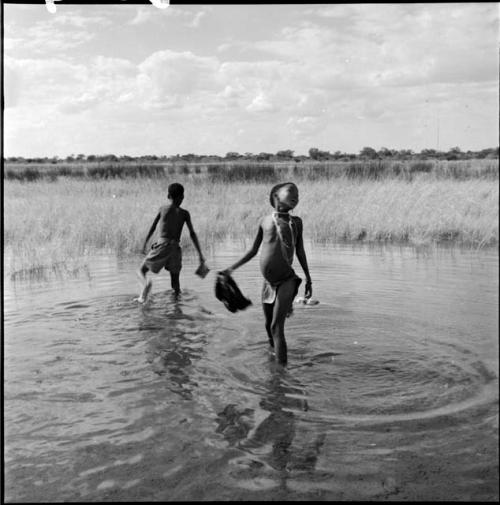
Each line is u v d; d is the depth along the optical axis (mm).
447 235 11836
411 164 22812
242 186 21312
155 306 6598
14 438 3400
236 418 3617
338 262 9320
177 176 24750
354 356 4762
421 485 2787
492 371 4328
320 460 3068
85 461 3123
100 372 4469
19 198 18344
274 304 4770
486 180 13539
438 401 3818
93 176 27188
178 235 7234
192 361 4703
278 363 4613
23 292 7395
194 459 3115
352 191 17375
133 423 3580
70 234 12172
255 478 2902
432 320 5762
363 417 3598
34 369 4547
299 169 24984
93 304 6707
